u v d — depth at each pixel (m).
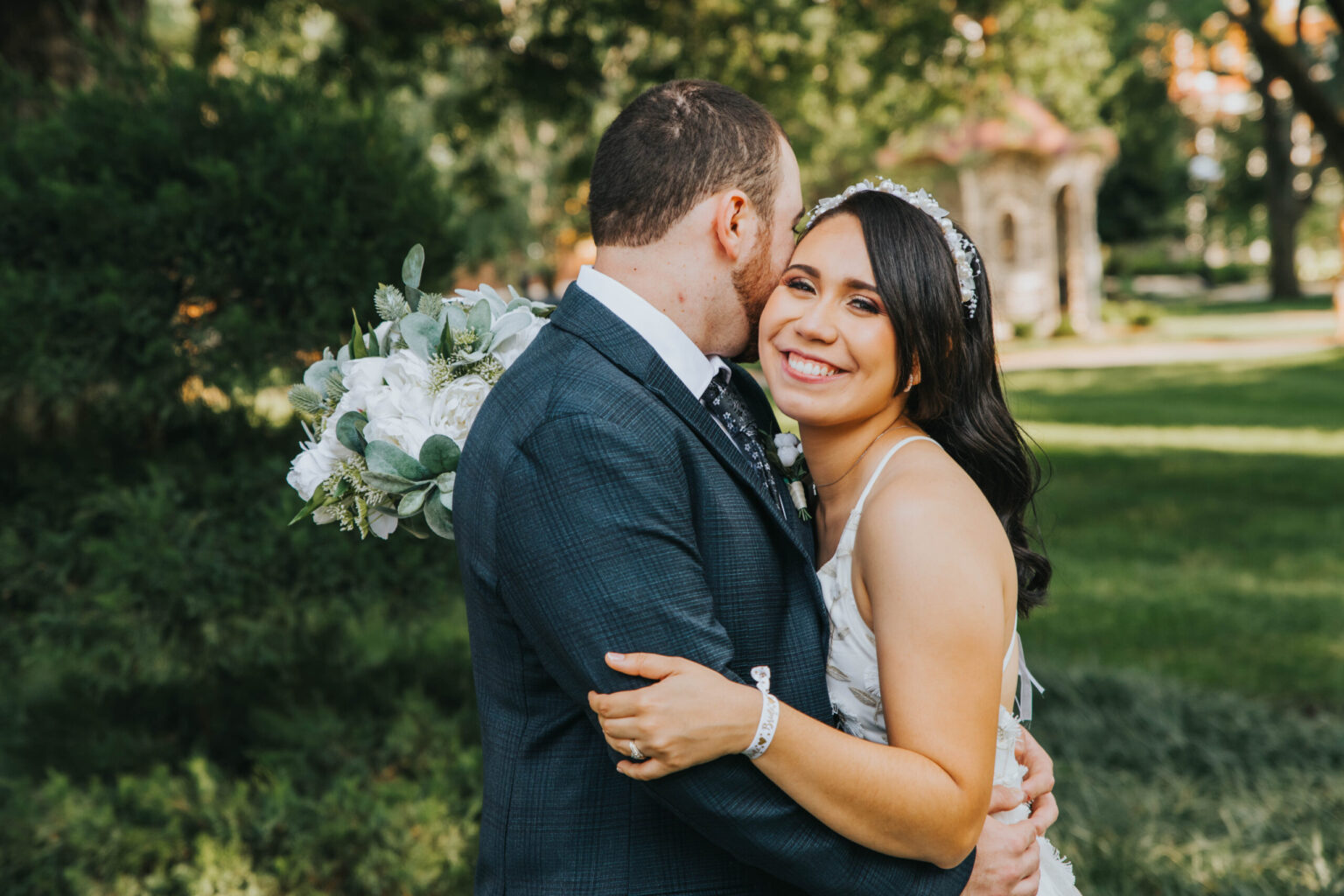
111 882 3.23
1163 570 7.07
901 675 1.39
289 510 3.30
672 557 1.33
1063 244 31.44
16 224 3.25
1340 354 20.50
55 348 3.22
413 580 3.47
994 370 1.68
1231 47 24.06
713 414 1.63
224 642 3.47
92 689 4.00
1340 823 3.65
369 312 3.42
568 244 22.09
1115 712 4.65
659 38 7.81
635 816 1.42
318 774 3.70
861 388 1.54
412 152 3.70
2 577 3.36
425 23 7.30
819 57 8.31
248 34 7.17
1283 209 38.16
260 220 3.31
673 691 1.25
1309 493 9.34
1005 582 1.55
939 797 1.33
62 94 3.61
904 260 1.52
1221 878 3.30
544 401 1.39
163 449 3.61
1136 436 12.93
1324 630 5.77
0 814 3.41
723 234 1.52
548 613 1.33
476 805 3.43
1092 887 3.29
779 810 1.31
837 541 1.61
